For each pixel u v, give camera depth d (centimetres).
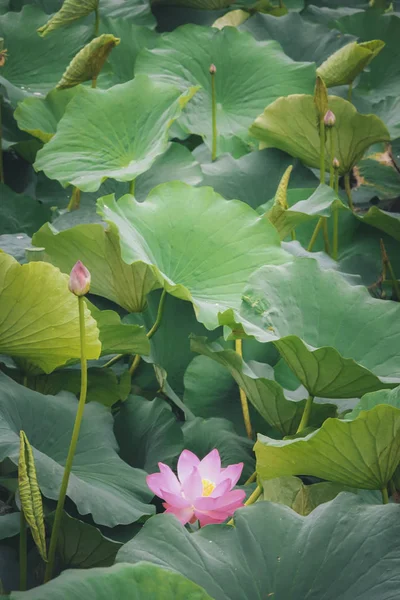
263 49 430
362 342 301
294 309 301
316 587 252
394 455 268
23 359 306
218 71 427
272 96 422
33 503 255
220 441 312
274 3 509
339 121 380
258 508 262
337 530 257
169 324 338
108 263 321
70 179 342
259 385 294
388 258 380
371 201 418
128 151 349
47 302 272
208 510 268
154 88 356
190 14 477
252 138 415
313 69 425
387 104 440
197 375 330
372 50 411
